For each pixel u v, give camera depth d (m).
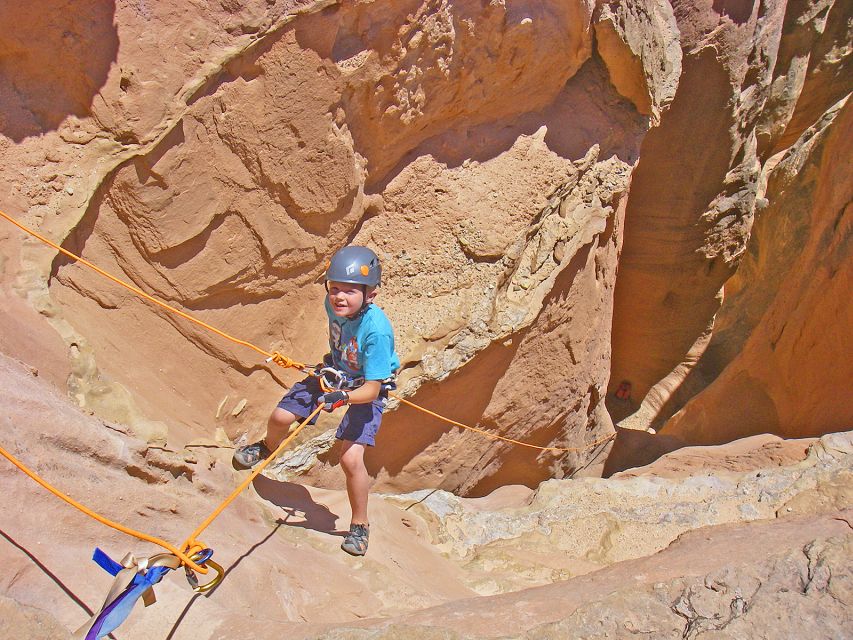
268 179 5.34
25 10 4.28
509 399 6.85
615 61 6.95
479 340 6.20
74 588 2.54
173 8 4.74
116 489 3.08
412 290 6.24
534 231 6.71
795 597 2.25
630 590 2.37
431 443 6.42
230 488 3.95
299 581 3.38
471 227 6.40
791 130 12.33
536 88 6.72
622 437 8.99
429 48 5.84
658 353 12.35
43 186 4.43
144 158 4.72
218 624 2.48
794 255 11.58
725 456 6.54
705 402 9.67
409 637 2.26
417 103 6.02
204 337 5.23
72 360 4.06
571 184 6.96
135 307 4.88
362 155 5.93
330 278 3.64
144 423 4.14
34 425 2.97
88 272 4.63
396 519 5.05
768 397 8.57
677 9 8.88
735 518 5.48
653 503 5.74
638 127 7.36
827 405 7.51
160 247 4.92
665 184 10.34
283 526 4.04
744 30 9.30
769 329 8.77
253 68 5.09
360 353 3.87
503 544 5.38
